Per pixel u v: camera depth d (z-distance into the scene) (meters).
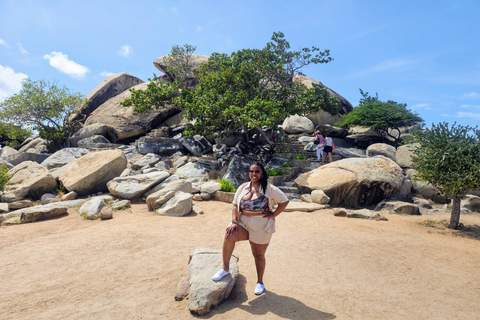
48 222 8.17
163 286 4.28
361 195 10.90
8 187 11.73
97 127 23.33
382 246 6.16
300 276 4.61
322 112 26.67
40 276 4.64
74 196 11.08
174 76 28.81
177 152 18.33
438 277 4.65
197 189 11.38
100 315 3.49
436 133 8.50
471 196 11.01
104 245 6.09
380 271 4.84
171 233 7.05
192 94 18.38
